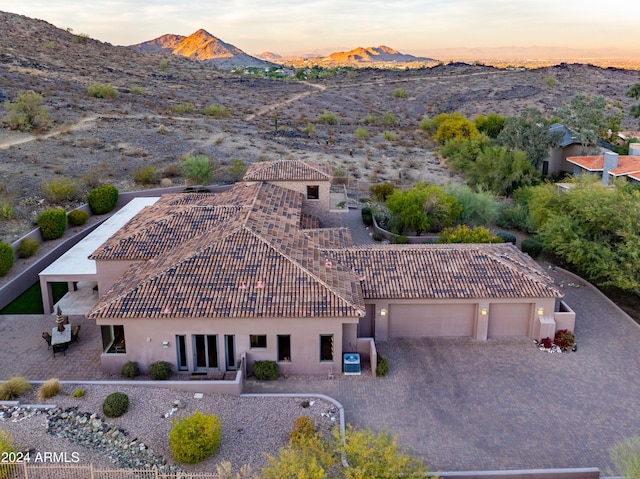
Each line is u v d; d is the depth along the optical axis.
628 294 36.28
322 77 162.50
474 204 47.03
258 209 32.66
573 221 36.78
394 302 27.38
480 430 21.52
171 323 24.09
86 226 44.34
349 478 15.55
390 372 25.28
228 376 24.47
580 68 150.75
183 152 65.00
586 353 27.22
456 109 113.94
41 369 25.16
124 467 18.14
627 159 54.31
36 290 34.22
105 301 24.56
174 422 19.66
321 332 24.36
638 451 17.94
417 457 19.95
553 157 65.38
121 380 23.80
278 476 15.72
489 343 27.78
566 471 18.52
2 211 42.16
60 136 63.66
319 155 69.75
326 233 32.88
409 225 44.34
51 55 108.31
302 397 22.55
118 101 83.75
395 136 85.88
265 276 25.42
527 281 27.80
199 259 26.23
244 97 109.56
